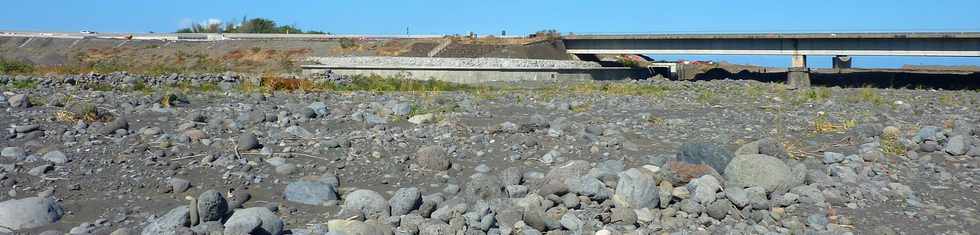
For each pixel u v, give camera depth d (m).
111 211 8.54
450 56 65.31
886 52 54.12
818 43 56.56
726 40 60.50
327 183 9.58
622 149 13.11
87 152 11.41
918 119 19.66
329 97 25.00
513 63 59.34
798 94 32.84
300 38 76.69
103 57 74.62
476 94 29.36
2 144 11.88
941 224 8.52
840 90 40.34
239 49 72.75
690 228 8.22
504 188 9.77
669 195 8.89
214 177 10.31
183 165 10.86
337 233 7.25
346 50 70.88
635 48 65.31
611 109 21.91
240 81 31.00
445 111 19.38
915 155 12.55
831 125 16.73
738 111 21.62
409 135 13.91
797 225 8.33
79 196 9.16
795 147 13.66
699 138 14.87
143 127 14.29
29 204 8.03
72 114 14.92
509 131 14.54
